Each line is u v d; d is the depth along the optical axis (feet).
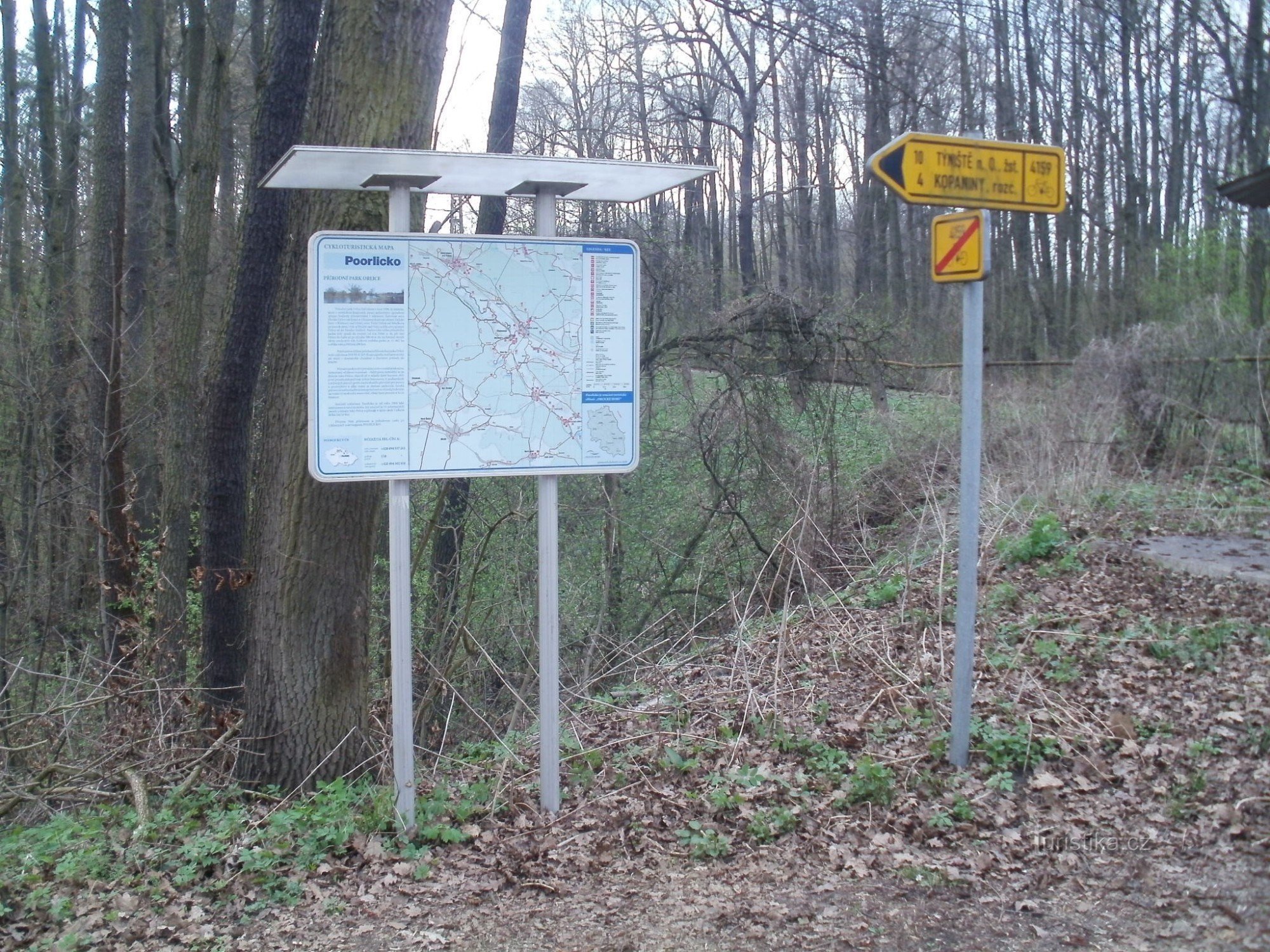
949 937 12.51
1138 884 13.28
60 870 14.65
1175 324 38.04
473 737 27.32
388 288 15.05
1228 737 16.46
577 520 36.83
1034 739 17.37
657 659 27.91
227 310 32.32
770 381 35.65
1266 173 16.67
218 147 40.45
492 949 12.69
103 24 45.37
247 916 13.62
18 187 55.93
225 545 32.27
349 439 14.97
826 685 21.27
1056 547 26.40
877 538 32.99
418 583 33.58
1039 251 72.18
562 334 15.70
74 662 41.50
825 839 15.10
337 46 18.35
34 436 44.52
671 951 12.48
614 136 69.77
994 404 37.27
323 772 18.65
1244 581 22.16
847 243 94.02
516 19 38.70
